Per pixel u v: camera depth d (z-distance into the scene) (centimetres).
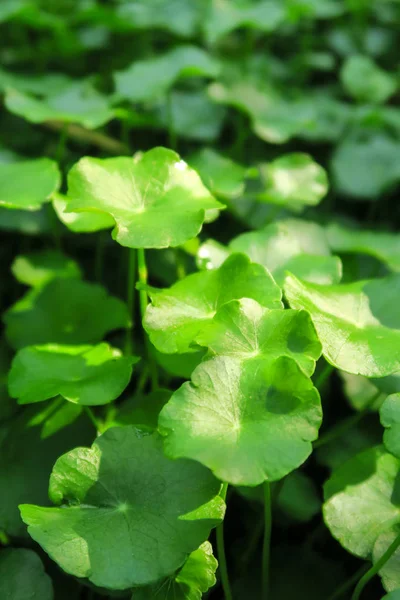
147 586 34
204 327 34
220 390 32
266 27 63
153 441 34
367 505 36
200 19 66
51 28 64
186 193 37
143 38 69
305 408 32
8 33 71
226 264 37
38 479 38
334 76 77
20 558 36
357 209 62
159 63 54
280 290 36
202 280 37
